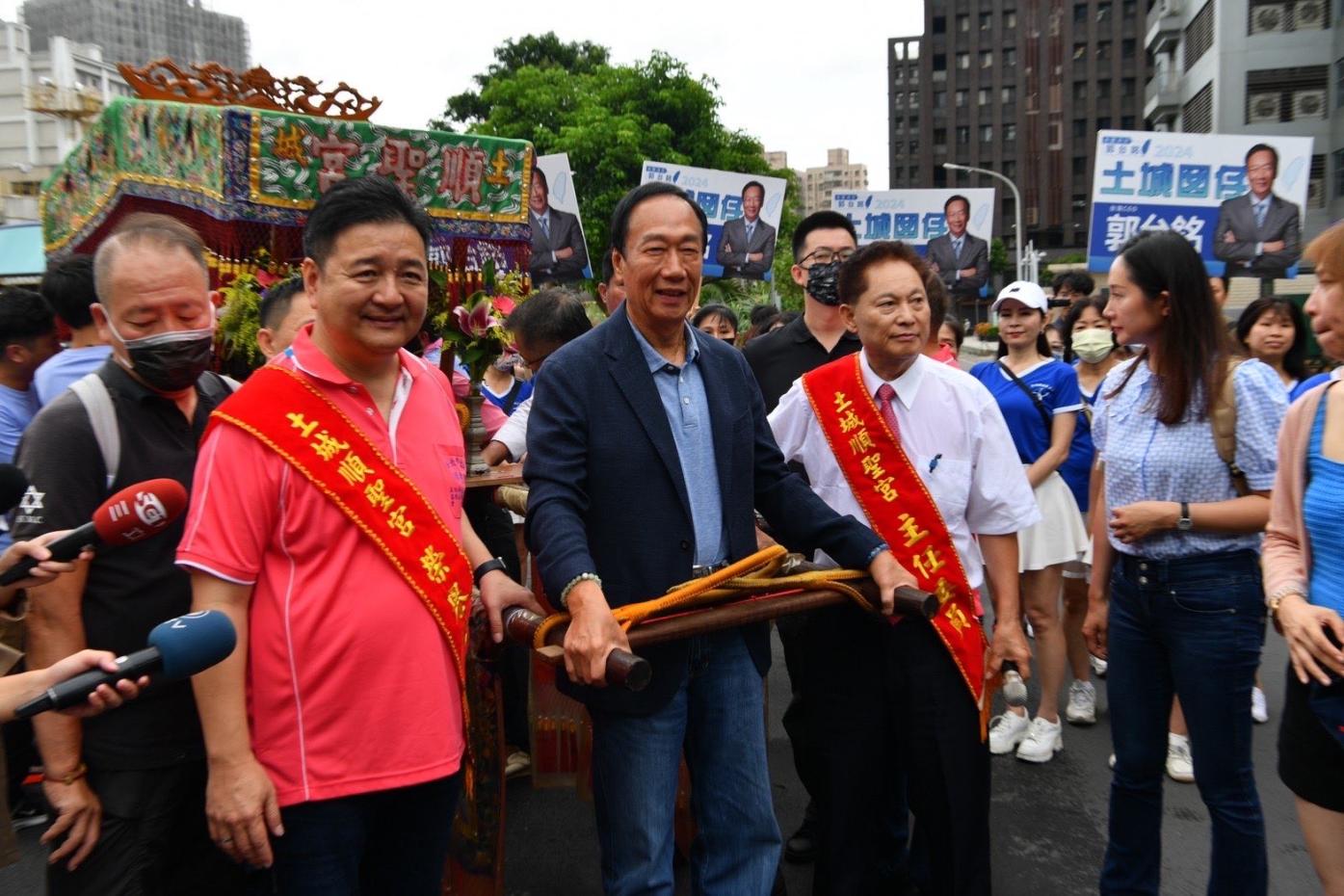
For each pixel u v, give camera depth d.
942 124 71.31
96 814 2.04
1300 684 2.24
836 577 2.46
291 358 2.02
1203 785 2.68
